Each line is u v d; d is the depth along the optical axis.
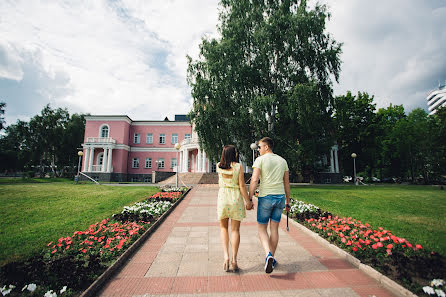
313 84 15.27
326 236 4.62
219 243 4.46
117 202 8.88
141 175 35.41
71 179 34.03
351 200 10.30
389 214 7.16
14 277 2.69
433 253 3.46
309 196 11.45
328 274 3.12
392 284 2.72
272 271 2.95
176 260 3.60
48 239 4.45
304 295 2.59
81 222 5.82
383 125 32.78
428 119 29.70
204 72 18.14
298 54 17.05
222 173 3.31
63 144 39.44
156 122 36.47
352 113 31.78
